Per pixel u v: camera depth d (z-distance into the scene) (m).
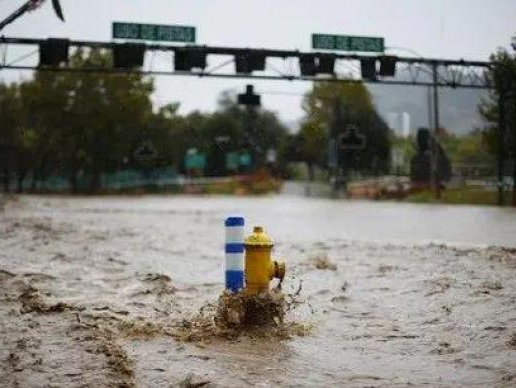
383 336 14.75
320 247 33.59
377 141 166.00
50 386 10.73
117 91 181.50
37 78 178.88
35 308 16.88
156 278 22.88
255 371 12.04
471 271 23.56
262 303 14.89
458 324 15.54
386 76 81.88
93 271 25.05
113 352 12.88
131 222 56.34
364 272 24.44
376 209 84.44
